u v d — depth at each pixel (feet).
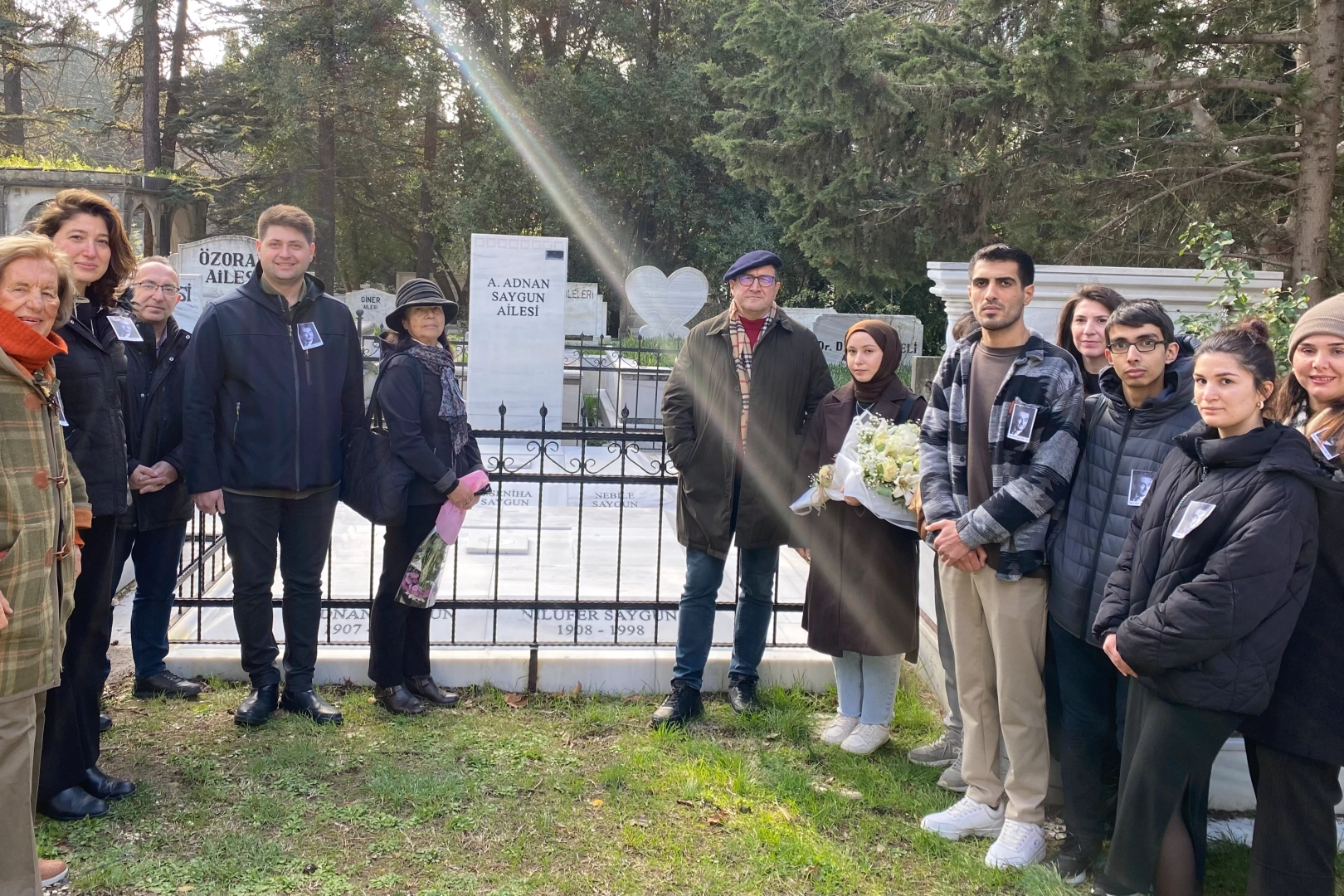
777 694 14.66
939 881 10.17
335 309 13.28
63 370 10.63
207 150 93.61
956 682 11.98
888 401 12.80
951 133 38.14
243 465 12.52
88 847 10.07
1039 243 38.73
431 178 90.33
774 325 13.75
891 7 64.34
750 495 13.50
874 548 12.34
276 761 12.00
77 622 10.75
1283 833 8.78
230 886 9.49
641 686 14.94
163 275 13.46
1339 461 9.01
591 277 89.56
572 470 27.40
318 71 82.38
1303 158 31.19
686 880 9.92
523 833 10.67
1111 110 32.86
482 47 88.17
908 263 43.24
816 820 11.22
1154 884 9.29
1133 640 8.55
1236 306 14.53
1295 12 31.53
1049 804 11.89
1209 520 8.43
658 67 88.99
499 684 14.79
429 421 13.28
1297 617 8.32
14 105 94.07
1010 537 10.22
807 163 42.91
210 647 14.85
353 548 19.97
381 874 9.80
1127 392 9.90
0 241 8.59
